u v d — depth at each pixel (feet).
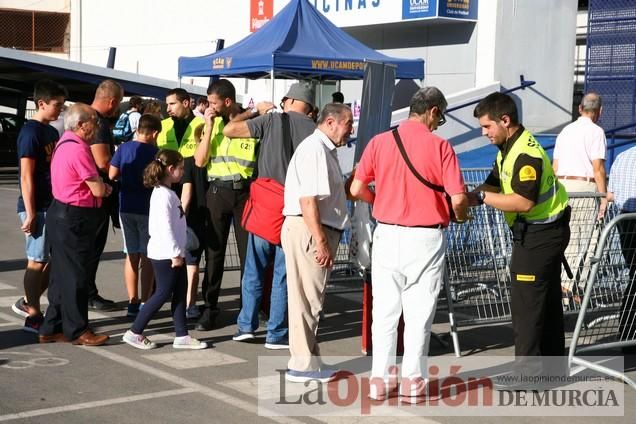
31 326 23.03
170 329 23.99
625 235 21.90
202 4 85.15
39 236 22.58
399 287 17.94
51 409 16.84
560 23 58.75
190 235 23.63
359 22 61.72
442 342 22.98
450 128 53.72
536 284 18.61
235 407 17.34
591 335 23.15
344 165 47.16
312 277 19.04
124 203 24.58
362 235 20.90
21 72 71.36
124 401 17.48
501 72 56.59
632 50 47.55
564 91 59.26
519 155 18.12
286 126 21.75
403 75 44.27
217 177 23.73
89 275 21.83
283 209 21.07
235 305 27.45
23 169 22.15
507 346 23.21
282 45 40.42
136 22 94.07
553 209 18.43
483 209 24.95
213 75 44.06
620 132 47.93
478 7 57.21
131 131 38.96
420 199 17.35
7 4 107.24
